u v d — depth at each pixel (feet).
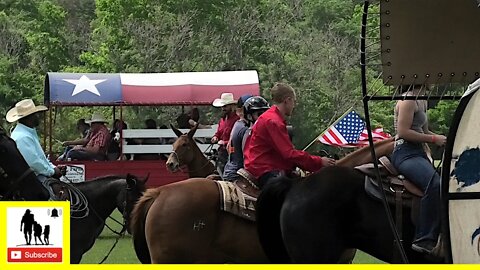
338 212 25.89
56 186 37.32
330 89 137.49
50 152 80.59
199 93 82.74
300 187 26.53
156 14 152.35
